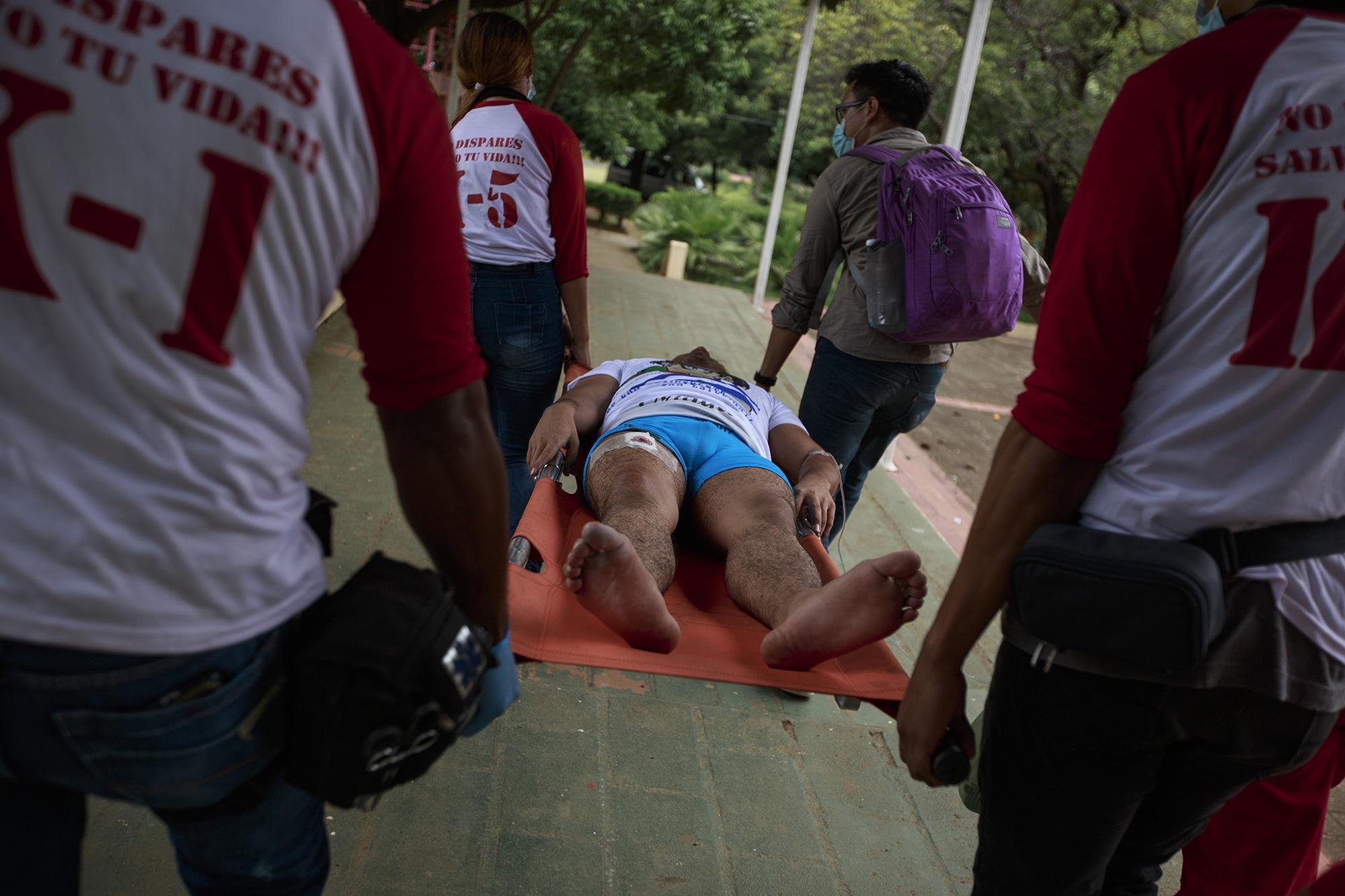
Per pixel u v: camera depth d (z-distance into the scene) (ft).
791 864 8.27
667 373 11.41
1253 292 4.01
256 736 3.62
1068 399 4.45
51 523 2.98
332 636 3.67
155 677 3.24
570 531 9.54
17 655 3.08
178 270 2.98
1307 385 4.04
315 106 3.15
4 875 3.62
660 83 48.42
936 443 27.84
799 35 62.49
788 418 11.46
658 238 61.16
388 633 3.71
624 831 8.31
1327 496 4.23
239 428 3.23
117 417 3.01
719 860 8.17
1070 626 4.33
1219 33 4.18
